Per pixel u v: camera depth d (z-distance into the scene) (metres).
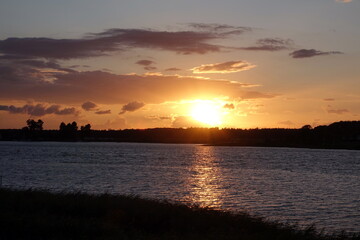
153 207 23.48
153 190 50.19
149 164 105.62
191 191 49.94
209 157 154.25
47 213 20.64
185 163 113.00
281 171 88.06
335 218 33.22
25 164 95.88
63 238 16.97
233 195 46.66
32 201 23.41
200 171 84.62
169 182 60.31
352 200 43.62
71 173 72.50
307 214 34.91
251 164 113.06
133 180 62.19
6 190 27.22
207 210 24.28
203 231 19.92
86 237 17.19
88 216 21.95
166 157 148.88
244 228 20.88
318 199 44.12
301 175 78.56
